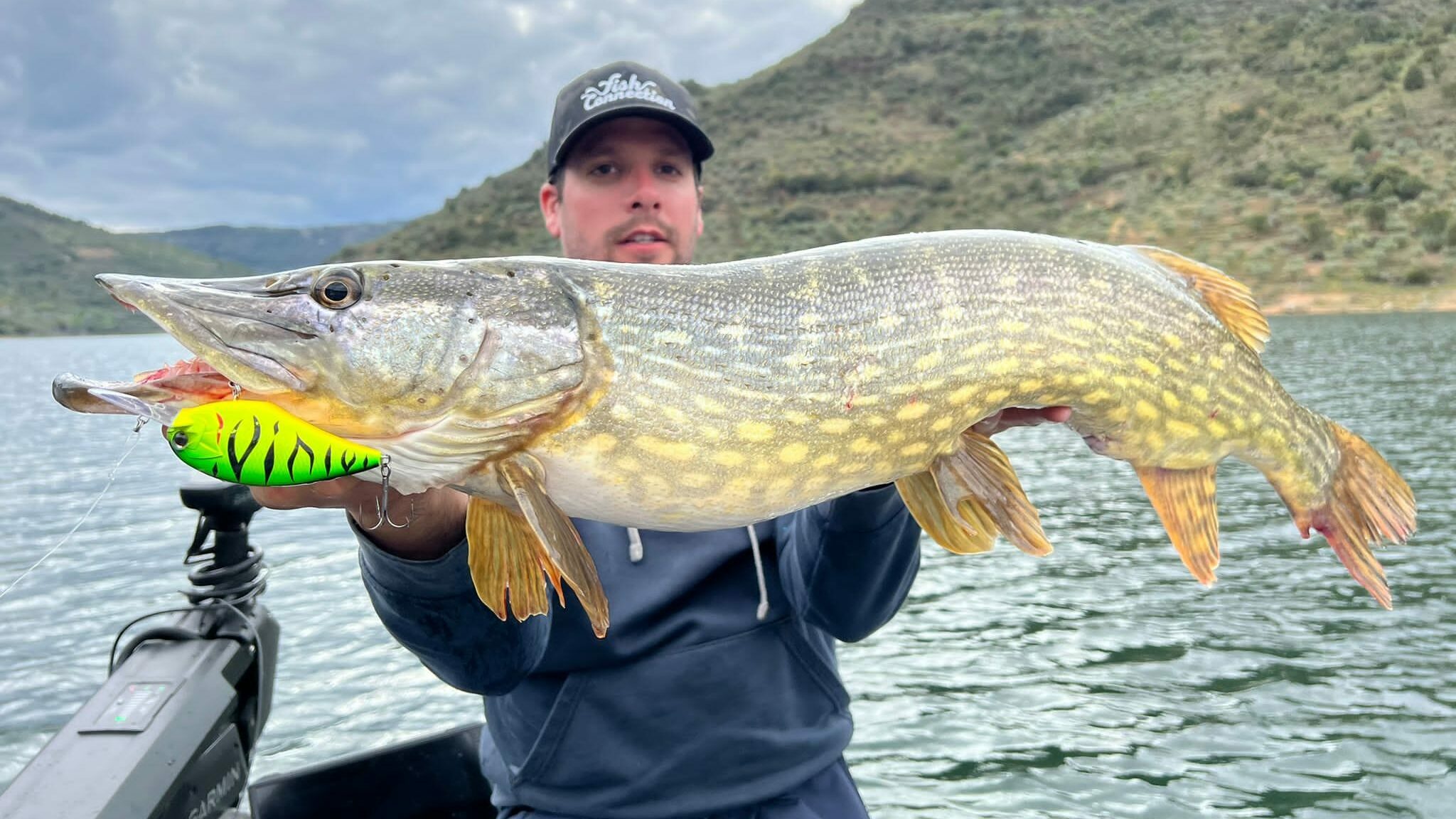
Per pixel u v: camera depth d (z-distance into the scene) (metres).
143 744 0.68
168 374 0.53
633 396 0.60
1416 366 6.67
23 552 2.53
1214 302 0.77
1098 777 1.21
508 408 0.59
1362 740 1.28
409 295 0.58
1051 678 1.55
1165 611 1.88
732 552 0.69
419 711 1.53
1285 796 1.15
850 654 1.70
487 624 0.61
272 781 0.78
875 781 1.23
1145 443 0.74
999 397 0.67
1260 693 1.45
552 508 0.58
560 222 0.98
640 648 0.66
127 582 2.23
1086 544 2.47
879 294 0.65
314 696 1.59
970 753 1.30
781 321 0.63
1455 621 1.75
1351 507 0.83
